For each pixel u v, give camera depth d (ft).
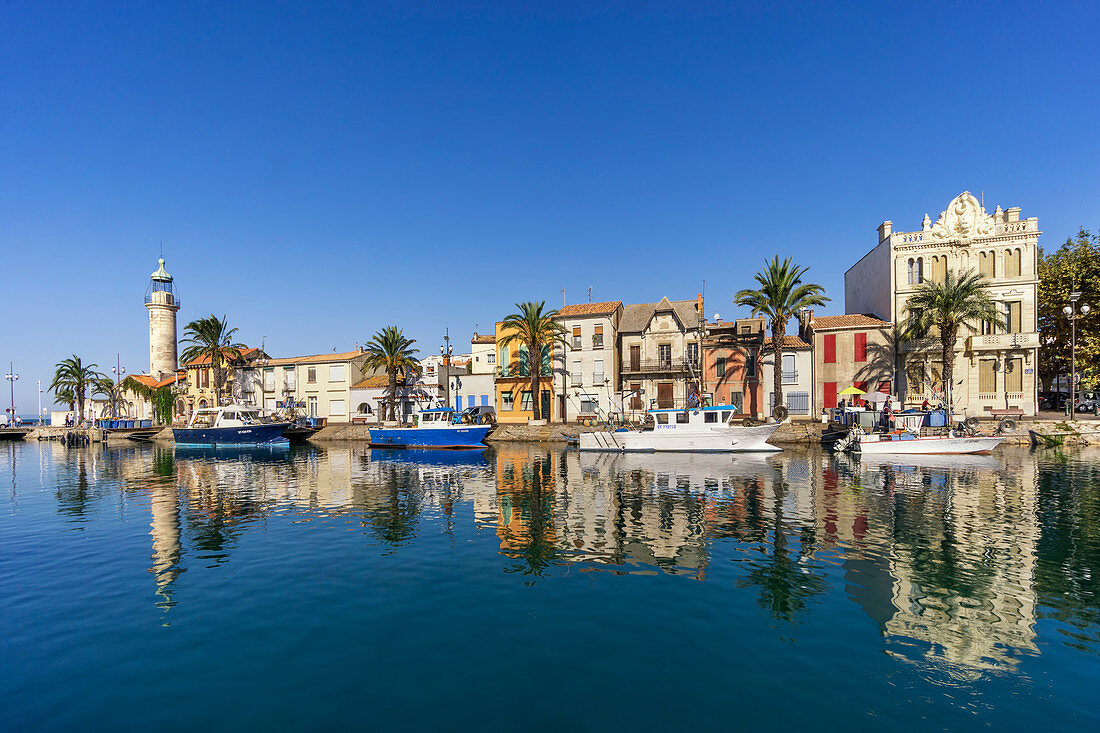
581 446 132.87
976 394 142.31
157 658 27.84
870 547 45.16
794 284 140.87
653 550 45.39
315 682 25.38
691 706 23.03
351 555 45.50
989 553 43.16
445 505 66.44
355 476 96.07
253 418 188.65
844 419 134.51
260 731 21.79
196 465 122.52
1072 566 39.81
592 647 28.35
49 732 21.94
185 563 44.06
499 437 165.17
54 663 27.45
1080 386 149.89
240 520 59.98
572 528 53.36
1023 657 26.81
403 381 199.11
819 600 34.14
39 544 50.65
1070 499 63.82
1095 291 140.77
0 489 87.97
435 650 28.30
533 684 24.95
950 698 23.38
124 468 119.03
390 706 23.43
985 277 144.36
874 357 150.20
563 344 178.19
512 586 37.42
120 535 53.93
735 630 30.01
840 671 25.67
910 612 32.17
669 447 124.88
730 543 46.98
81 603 35.37
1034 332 137.90
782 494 69.21
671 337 169.68
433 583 38.24
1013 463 95.76
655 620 31.48
